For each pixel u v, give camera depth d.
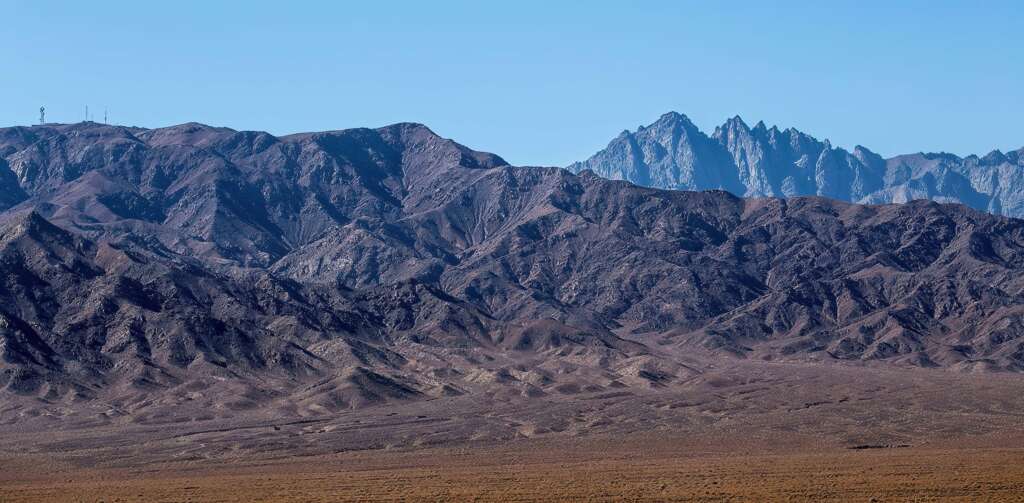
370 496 170.12
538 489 174.38
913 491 164.88
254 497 172.25
